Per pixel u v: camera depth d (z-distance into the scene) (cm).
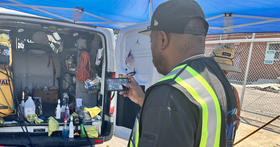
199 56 75
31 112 301
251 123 567
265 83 1209
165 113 57
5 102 271
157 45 81
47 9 295
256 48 1190
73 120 306
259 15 296
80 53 392
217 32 455
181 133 55
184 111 58
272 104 779
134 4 275
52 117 311
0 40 280
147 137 59
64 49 419
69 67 416
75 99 379
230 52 196
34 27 348
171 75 67
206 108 62
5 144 253
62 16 335
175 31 73
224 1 241
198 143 61
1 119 263
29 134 284
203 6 272
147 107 63
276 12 272
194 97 61
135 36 259
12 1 256
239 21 348
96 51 380
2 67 274
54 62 421
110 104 313
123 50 286
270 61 857
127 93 140
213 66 77
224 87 74
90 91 357
